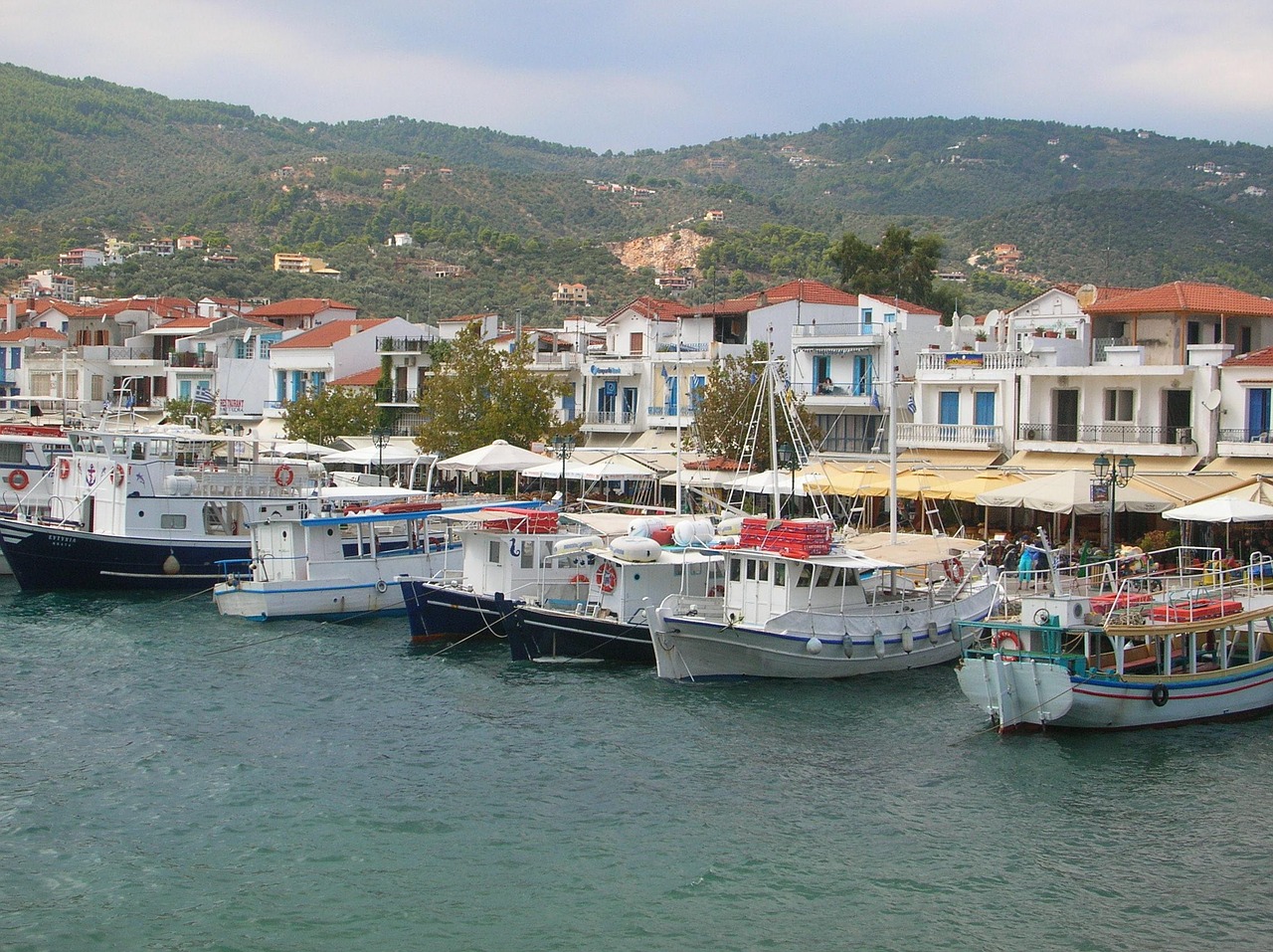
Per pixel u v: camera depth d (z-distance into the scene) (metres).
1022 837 33.16
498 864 31.84
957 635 50.69
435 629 55.69
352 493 71.19
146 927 28.73
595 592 53.38
